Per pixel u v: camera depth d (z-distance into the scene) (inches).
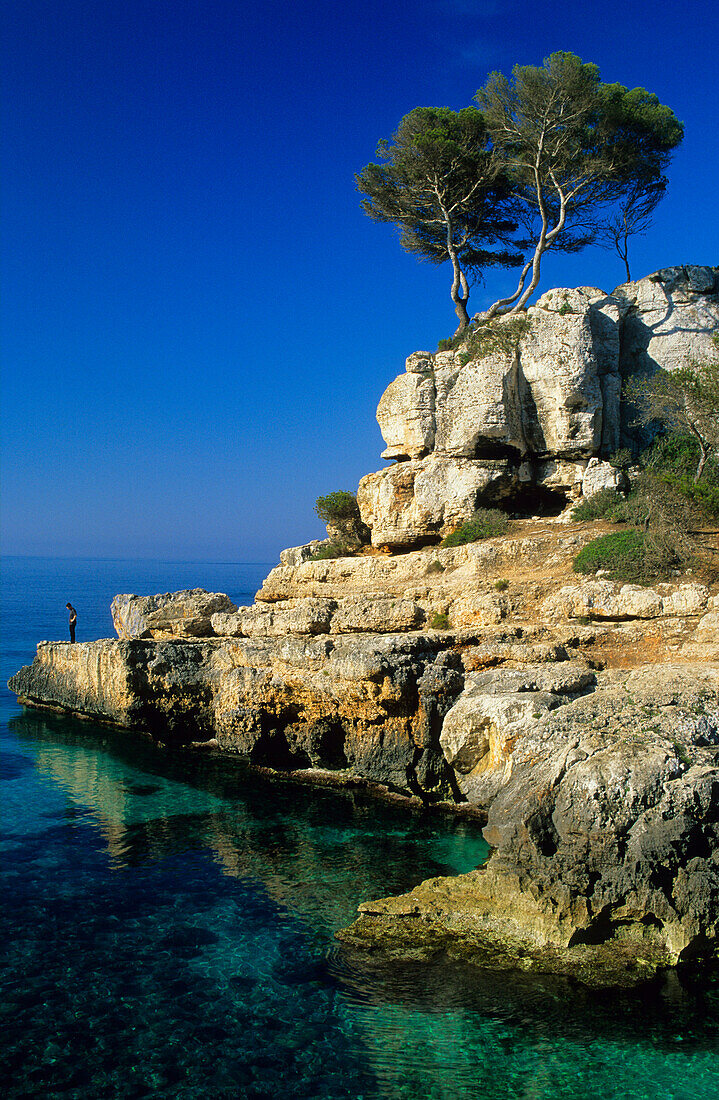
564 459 1336.1
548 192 1563.7
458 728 734.5
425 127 1536.7
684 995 484.1
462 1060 427.8
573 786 555.8
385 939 550.0
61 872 681.0
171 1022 461.4
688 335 1387.8
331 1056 431.5
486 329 1398.9
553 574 1047.6
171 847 742.5
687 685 690.8
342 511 1611.7
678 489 1072.8
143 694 1182.3
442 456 1360.7
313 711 962.1
